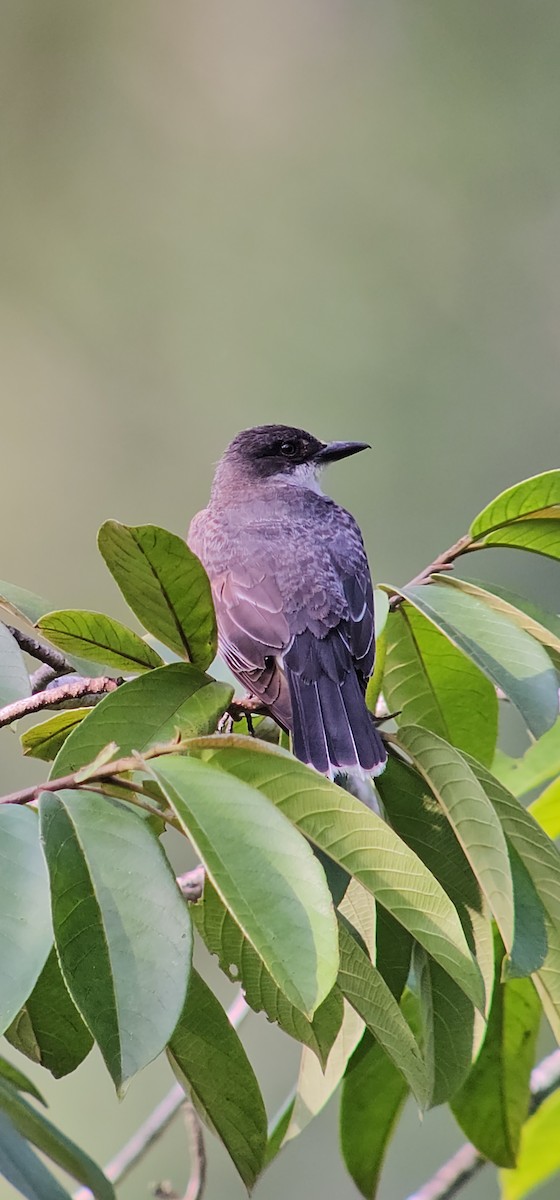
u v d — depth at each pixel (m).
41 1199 6.09
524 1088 7.40
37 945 4.80
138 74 19.56
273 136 19.39
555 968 6.38
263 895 4.82
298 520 9.41
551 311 18.39
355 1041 6.43
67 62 19.64
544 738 8.55
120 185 19.34
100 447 18.39
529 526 7.73
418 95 19.16
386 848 5.40
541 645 7.02
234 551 9.09
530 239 18.56
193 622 6.55
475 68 19.14
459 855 6.48
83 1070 13.02
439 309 18.39
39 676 8.23
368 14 19.67
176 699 6.13
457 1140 12.67
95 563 17.95
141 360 18.73
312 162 19.19
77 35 19.69
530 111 18.89
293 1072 13.27
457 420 17.84
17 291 18.91
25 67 19.52
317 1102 6.47
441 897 5.36
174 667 6.18
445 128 19.00
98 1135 12.80
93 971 4.77
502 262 18.50
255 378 18.36
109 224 19.19
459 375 18.09
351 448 10.88
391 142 19.02
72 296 18.94
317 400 18.14
